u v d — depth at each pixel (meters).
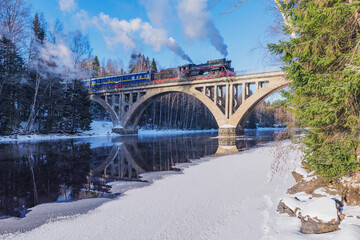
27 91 39.59
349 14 4.39
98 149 23.06
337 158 4.83
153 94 49.03
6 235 4.74
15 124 35.69
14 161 15.49
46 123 41.22
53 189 8.55
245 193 7.17
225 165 12.40
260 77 37.00
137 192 7.92
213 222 5.06
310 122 5.16
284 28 5.78
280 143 8.36
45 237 4.60
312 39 4.97
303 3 5.01
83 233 4.73
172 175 10.75
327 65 5.16
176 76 45.62
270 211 5.32
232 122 40.12
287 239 3.72
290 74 5.41
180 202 6.55
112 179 10.20
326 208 4.20
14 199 7.33
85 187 8.83
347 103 4.49
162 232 4.64
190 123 84.69
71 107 45.66
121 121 54.22
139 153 19.83
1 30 32.41
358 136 4.65
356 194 4.67
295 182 7.61
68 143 29.89
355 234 3.14
